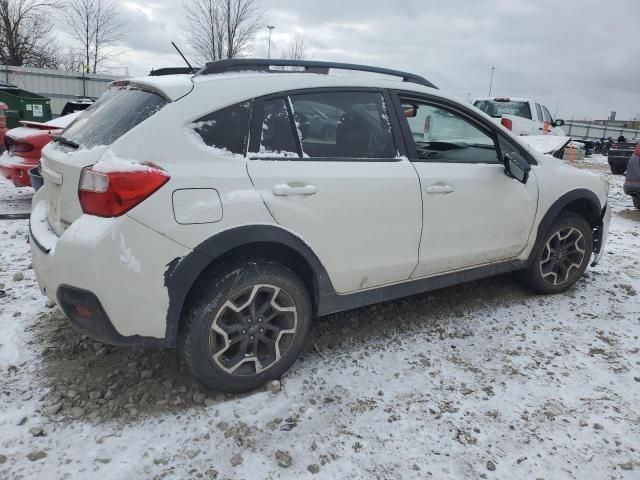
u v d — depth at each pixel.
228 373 2.59
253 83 2.67
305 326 2.83
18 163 6.03
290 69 2.91
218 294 2.48
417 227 3.13
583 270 4.21
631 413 2.63
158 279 2.31
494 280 4.43
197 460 2.21
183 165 2.37
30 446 2.25
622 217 8.03
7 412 2.46
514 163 3.45
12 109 13.72
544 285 4.06
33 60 31.16
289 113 2.73
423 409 2.62
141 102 2.58
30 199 7.02
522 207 3.66
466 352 3.21
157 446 2.28
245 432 2.39
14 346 3.05
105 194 2.21
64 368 2.86
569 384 2.88
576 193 3.96
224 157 2.49
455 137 3.43
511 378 2.93
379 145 3.05
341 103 2.93
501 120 11.58
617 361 3.15
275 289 2.66
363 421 2.51
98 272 2.21
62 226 2.51
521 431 2.48
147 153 2.32
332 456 2.27
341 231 2.82
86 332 2.40
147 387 2.71
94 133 2.61
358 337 3.36
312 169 2.72
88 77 24.89
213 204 2.40
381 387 2.80
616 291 4.30
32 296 3.76
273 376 2.76
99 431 2.37
